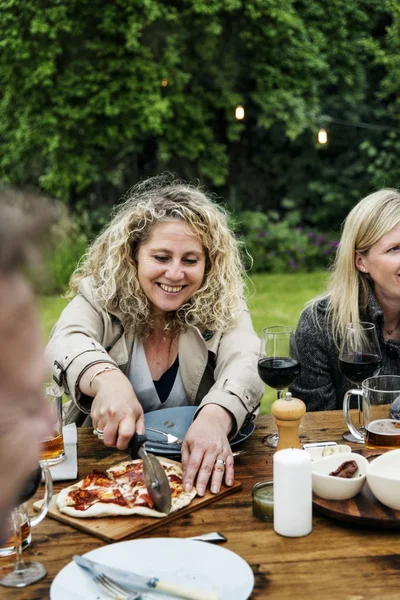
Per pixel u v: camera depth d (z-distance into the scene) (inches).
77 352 80.8
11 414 27.5
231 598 49.9
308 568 54.8
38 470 52.2
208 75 390.3
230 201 425.1
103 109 353.1
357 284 99.8
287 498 58.9
